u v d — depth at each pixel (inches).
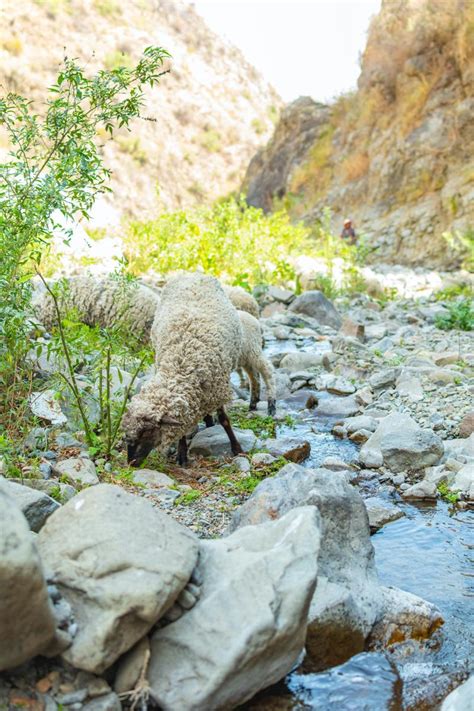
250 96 1956.2
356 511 166.7
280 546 136.5
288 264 582.6
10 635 110.7
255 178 1344.7
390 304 549.3
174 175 1612.9
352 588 155.6
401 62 995.3
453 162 877.8
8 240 220.4
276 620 125.4
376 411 286.5
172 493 204.5
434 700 134.0
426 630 151.3
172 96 1770.4
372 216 940.6
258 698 133.1
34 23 1486.2
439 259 831.7
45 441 217.5
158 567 124.0
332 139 1166.3
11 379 240.8
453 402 290.7
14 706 113.0
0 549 107.2
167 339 228.7
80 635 119.7
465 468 227.0
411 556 183.6
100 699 118.3
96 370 243.1
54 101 226.8
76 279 322.0
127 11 1796.3
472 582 171.3
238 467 229.8
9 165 224.7
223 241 585.9
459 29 892.6
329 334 441.4
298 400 309.0
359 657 145.3
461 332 436.1
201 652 122.4
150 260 557.0
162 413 216.7
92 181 228.5
